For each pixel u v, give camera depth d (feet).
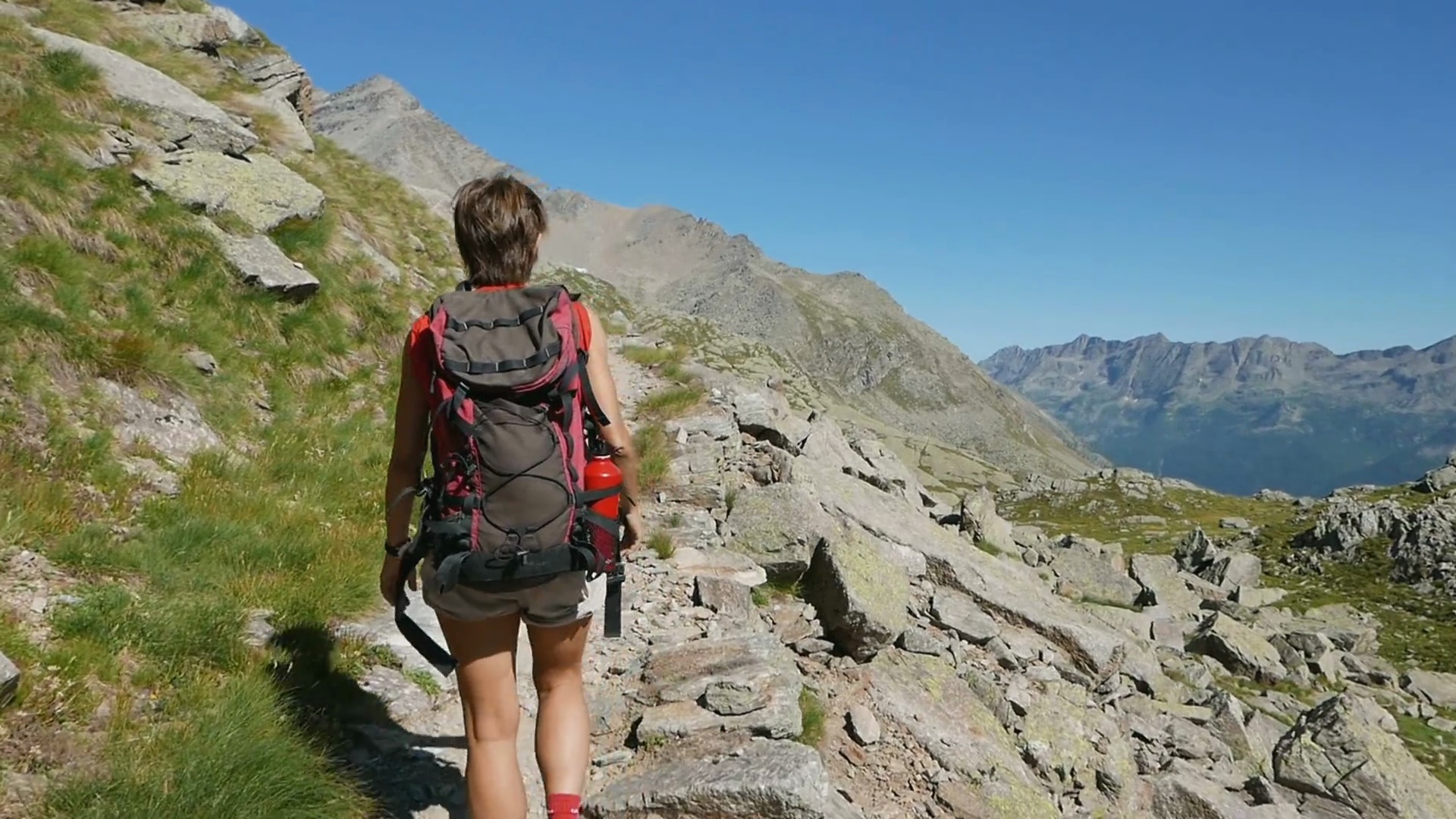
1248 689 84.64
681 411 52.60
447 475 12.45
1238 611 134.31
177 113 52.03
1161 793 34.71
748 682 22.58
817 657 30.53
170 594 21.99
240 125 63.57
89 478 26.94
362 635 23.02
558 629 13.39
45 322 30.81
